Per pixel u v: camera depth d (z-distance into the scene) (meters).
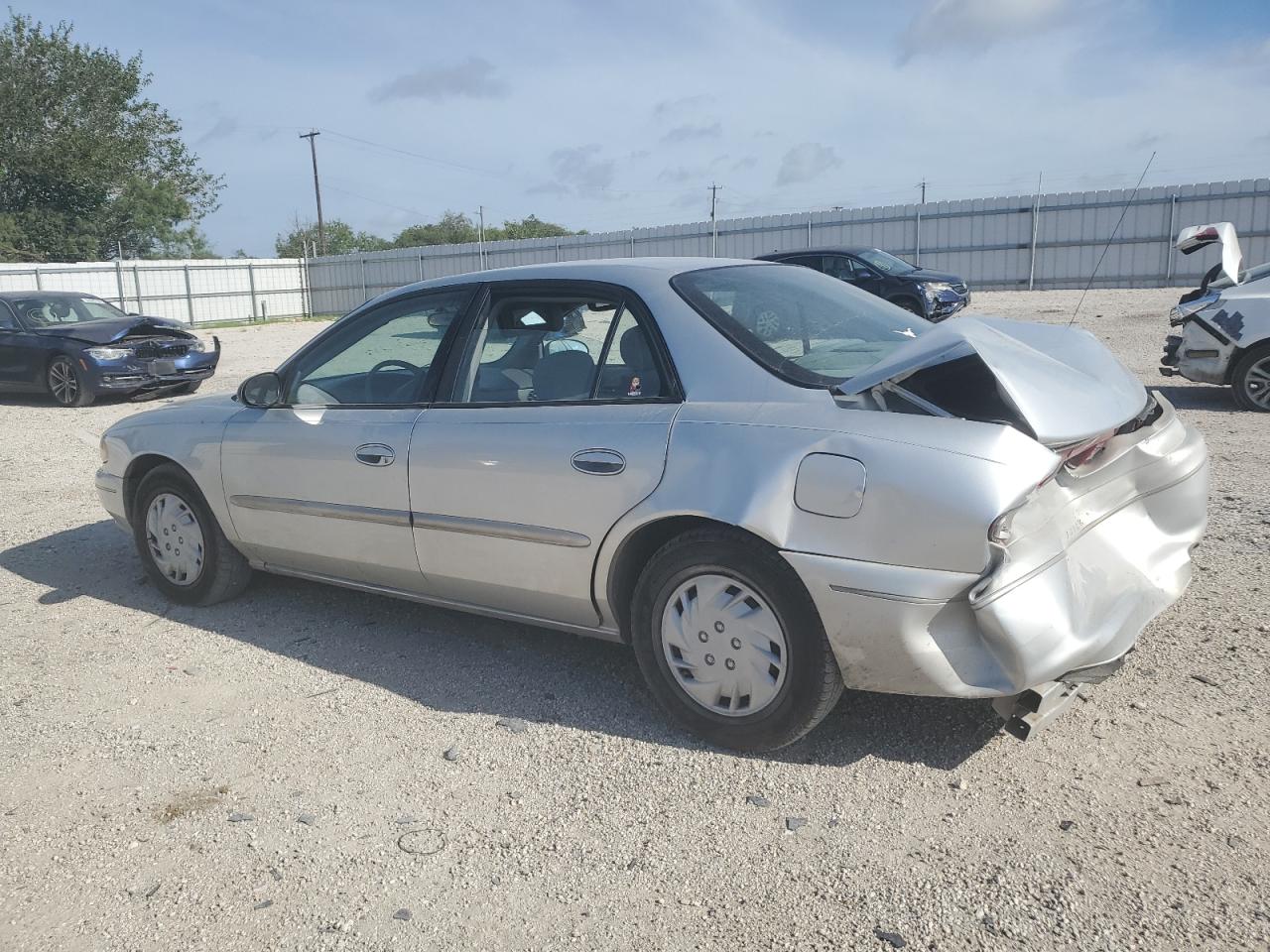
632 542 3.44
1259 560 4.71
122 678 4.20
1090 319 18.31
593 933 2.50
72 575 5.65
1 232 43.69
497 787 3.20
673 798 3.07
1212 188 26.41
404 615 4.79
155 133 51.69
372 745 3.52
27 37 46.47
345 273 42.03
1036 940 2.35
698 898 2.60
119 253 40.78
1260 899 2.43
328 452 4.23
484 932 2.54
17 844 3.04
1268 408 8.95
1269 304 8.87
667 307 3.52
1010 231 29.09
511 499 3.66
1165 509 3.51
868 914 2.49
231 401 4.92
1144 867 2.58
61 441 10.40
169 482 4.96
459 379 3.97
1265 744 3.10
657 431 3.33
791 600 3.07
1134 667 3.66
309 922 2.62
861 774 3.13
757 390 3.27
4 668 4.34
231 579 4.95
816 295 3.95
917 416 2.97
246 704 3.90
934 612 2.87
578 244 36.25
